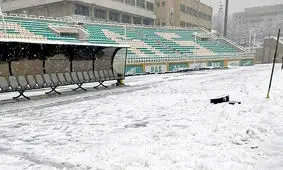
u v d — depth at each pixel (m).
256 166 4.55
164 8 58.16
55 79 14.45
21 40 11.55
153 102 11.35
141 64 29.55
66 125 7.91
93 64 17.34
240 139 5.86
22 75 13.23
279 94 11.44
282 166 4.54
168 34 44.56
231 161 4.71
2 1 47.00
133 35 38.31
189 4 65.94
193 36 47.53
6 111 10.16
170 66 33.03
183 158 4.84
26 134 7.12
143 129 7.07
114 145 5.77
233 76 24.27
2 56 12.48
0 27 25.31
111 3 45.06
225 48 47.25
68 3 39.12
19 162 5.21
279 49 53.97
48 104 11.54
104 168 4.66
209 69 37.62
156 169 4.46
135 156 4.91
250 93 12.20
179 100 11.56
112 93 14.72
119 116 8.88
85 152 5.53
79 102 11.95
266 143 5.66
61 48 14.87
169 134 6.30
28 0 42.50
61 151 5.70
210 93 13.33
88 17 42.19
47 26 29.28
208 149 5.25
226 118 7.52
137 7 52.31
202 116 8.09
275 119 7.39
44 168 4.87
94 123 8.04
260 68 36.03
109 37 34.06
